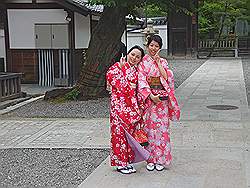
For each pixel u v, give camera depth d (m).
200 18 31.58
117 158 5.19
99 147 6.52
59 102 11.11
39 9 15.17
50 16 15.16
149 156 5.17
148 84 5.08
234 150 6.10
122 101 5.03
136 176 5.10
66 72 15.23
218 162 5.54
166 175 5.10
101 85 11.52
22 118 9.08
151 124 5.20
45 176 5.26
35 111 9.88
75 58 15.26
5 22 15.43
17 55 15.58
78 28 15.30
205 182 4.82
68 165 5.69
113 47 11.39
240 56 31.05
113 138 5.18
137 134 5.09
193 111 9.23
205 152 6.02
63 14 15.06
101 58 11.38
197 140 6.70
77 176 5.23
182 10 11.86
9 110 10.10
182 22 30.06
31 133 7.61
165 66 5.16
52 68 15.35
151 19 33.22
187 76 17.42
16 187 4.89
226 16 31.05
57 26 15.17
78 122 8.46
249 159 5.65
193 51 30.19
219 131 7.29
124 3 10.19
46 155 6.19
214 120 8.23
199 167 5.36
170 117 5.25
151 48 5.08
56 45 15.30
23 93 12.36
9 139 7.21
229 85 14.07
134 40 30.47
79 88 11.55
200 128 7.54
